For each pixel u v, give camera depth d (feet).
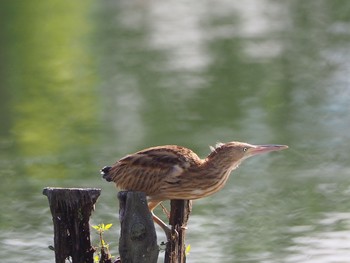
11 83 77.56
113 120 62.95
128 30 99.91
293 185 48.06
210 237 40.81
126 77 77.66
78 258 26.30
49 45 92.94
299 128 58.95
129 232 25.23
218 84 73.67
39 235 41.45
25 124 63.00
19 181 49.65
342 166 51.13
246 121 61.62
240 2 120.98
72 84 76.02
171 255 27.73
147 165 28.04
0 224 42.88
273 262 37.76
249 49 88.74
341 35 93.86
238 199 46.11
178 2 121.39
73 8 113.19
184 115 63.57
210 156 28.43
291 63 81.56
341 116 61.77
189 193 28.04
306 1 116.88
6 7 111.24
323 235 40.83
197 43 92.43
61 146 56.39
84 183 48.78
